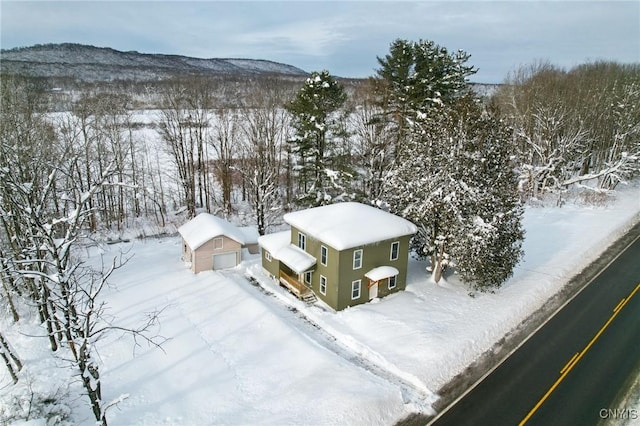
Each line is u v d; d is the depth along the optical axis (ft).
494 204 78.07
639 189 173.99
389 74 130.62
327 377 59.57
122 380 61.31
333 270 79.41
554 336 71.46
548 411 54.19
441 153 80.02
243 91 224.53
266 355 66.90
